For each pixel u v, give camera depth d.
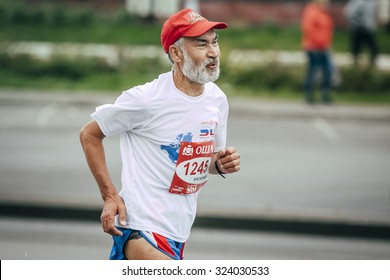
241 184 20.80
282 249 16.42
